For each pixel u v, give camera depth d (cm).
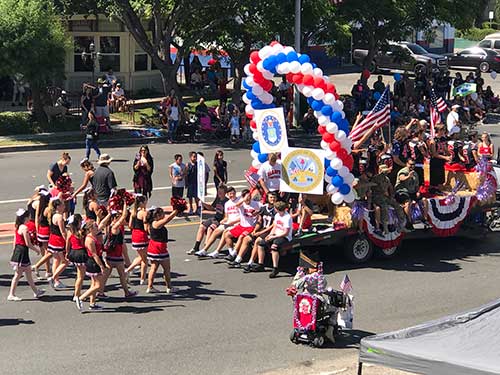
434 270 1848
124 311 1505
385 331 1452
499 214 2116
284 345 1373
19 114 3350
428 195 2008
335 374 1252
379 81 4025
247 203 1792
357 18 4166
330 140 1728
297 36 3656
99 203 1798
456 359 940
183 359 1295
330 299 1386
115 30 4122
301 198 1800
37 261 1778
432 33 4822
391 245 1897
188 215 2239
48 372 1227
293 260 1855
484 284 1750
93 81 4106
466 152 2062
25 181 2547
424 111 3859
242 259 1811
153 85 4306
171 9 3647
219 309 1531
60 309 1503
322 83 1742
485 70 5625
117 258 1541
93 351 1314
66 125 3406
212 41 3772
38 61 3247
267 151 1880
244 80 1906
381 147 1992
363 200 1847
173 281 1689
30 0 3281
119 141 3291
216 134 3425
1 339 1351
